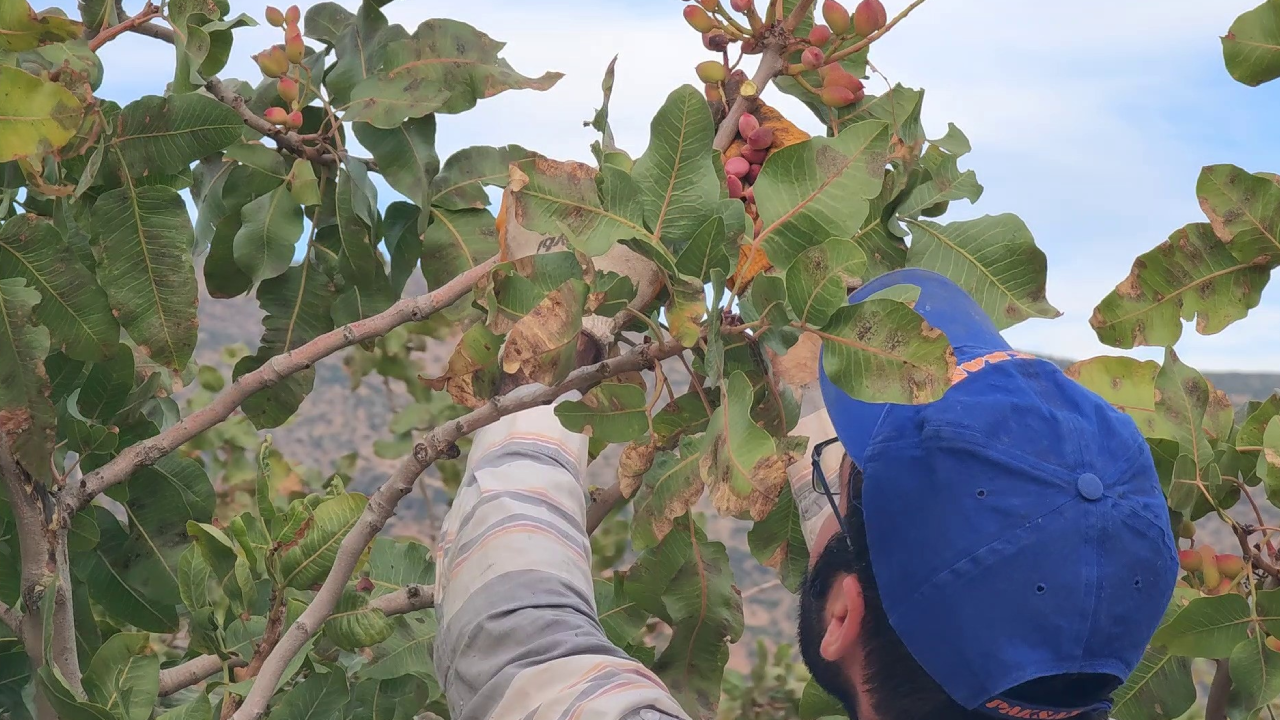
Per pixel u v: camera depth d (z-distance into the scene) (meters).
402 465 1.05
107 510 1.49
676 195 0.97
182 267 1.37
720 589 1.47
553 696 0.93
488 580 1.02
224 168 1.63
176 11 1.35
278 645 1.11
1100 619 0.90
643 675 0.96
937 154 1.43
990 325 1.11
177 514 1.52
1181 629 1.45
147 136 1.33
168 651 2.63
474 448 1.15
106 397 1.43
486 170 1.58
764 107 1.29
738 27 1.29
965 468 0.92
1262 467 1.49
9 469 1.17
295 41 1.52
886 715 0.97
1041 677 0.90
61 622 1.16
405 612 1.53
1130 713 1.58
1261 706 1.45
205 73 1.46
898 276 1.12
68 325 1.29
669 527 1.07
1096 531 0.90
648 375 4.58
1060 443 0.94
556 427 1.12
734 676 3.46
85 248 1.36
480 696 0.96
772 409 1.19
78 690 1.13
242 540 1.30
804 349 1.12
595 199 0.96
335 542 1.24
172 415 1.77
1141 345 1.43
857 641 0.99
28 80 0.99
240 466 3.23
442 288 1.26
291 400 1.69
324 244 1.66
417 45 1.52
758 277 0.93
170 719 1.14
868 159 0.98
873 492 0.95
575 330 0.88
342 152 1.56
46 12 1.35
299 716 1.36
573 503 1.09
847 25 1.28
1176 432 1.52
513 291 0.93
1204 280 1.40
